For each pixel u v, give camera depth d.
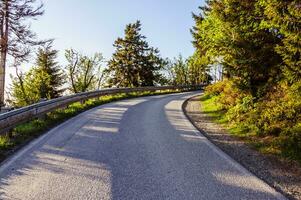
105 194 6.09
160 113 18.11
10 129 10.45
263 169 8.14
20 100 37.81
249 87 15.35
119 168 7.69
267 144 10.70
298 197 6.36
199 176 7.29
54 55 53.84
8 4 24.53
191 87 50.47
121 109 19.38
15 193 6.08
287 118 11.92
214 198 6.04
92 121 14.38
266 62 14.21
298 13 9.66
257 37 14.38
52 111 15.54
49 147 9.56
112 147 9.70
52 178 6.93
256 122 12.93
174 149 9.74
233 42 14.67
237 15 15.16
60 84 54.22
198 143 10.74
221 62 16.11
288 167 8.48
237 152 9.85
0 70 24.61
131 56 63.19
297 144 9.80
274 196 6.22
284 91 13.36
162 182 6.80
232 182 6.96
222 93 21.42
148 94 36.91
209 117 18.00
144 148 9.70
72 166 7.79
